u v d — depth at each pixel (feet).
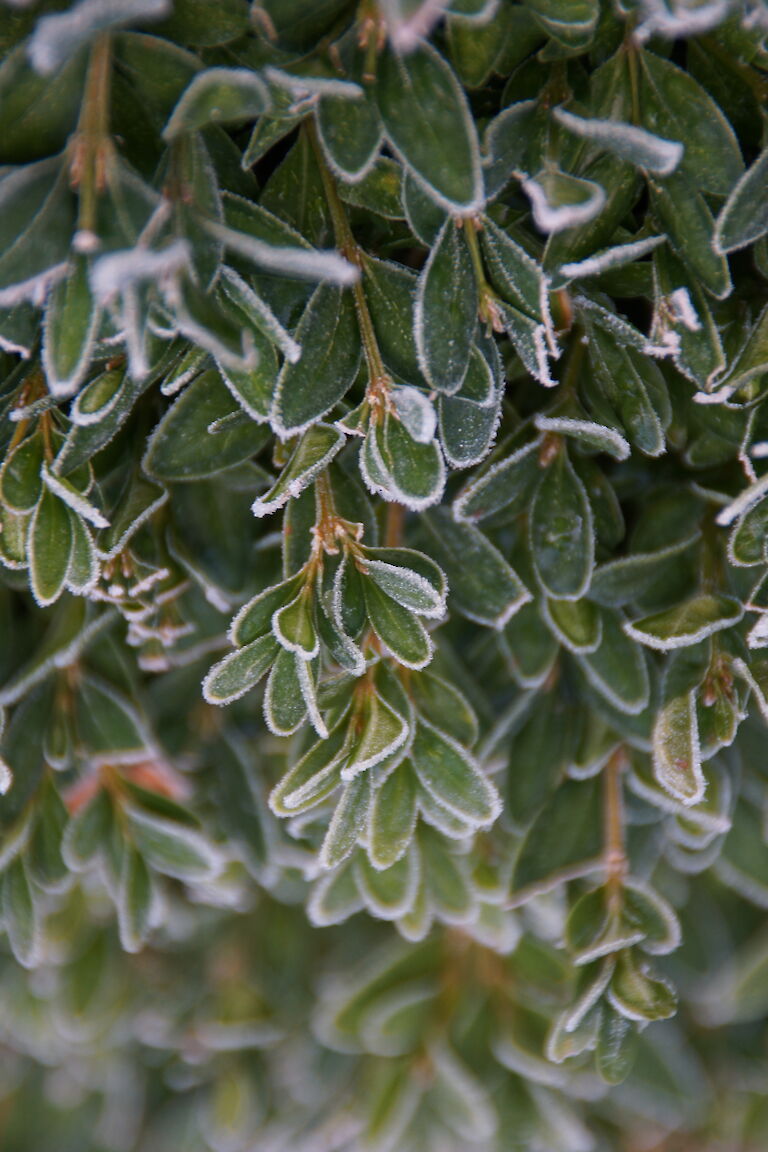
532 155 1.73
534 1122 1.98
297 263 1.66
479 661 1.88
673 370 1.80
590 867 1.84
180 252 1.62
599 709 1.85
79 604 1.85
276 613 1.73
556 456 1.79
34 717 1.86
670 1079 2.00
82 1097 2.10
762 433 1.76
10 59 1.66
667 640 1.76
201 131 1.73
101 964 2.03
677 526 1.84
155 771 1.91
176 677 1.91
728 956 2.01
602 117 1.73
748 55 1.73
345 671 1.75
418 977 1.99
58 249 1.68
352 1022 1.98
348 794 1.74
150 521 1.82
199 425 1.77
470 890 1.87
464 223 1.71
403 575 1.72
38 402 1.73
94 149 1.67
